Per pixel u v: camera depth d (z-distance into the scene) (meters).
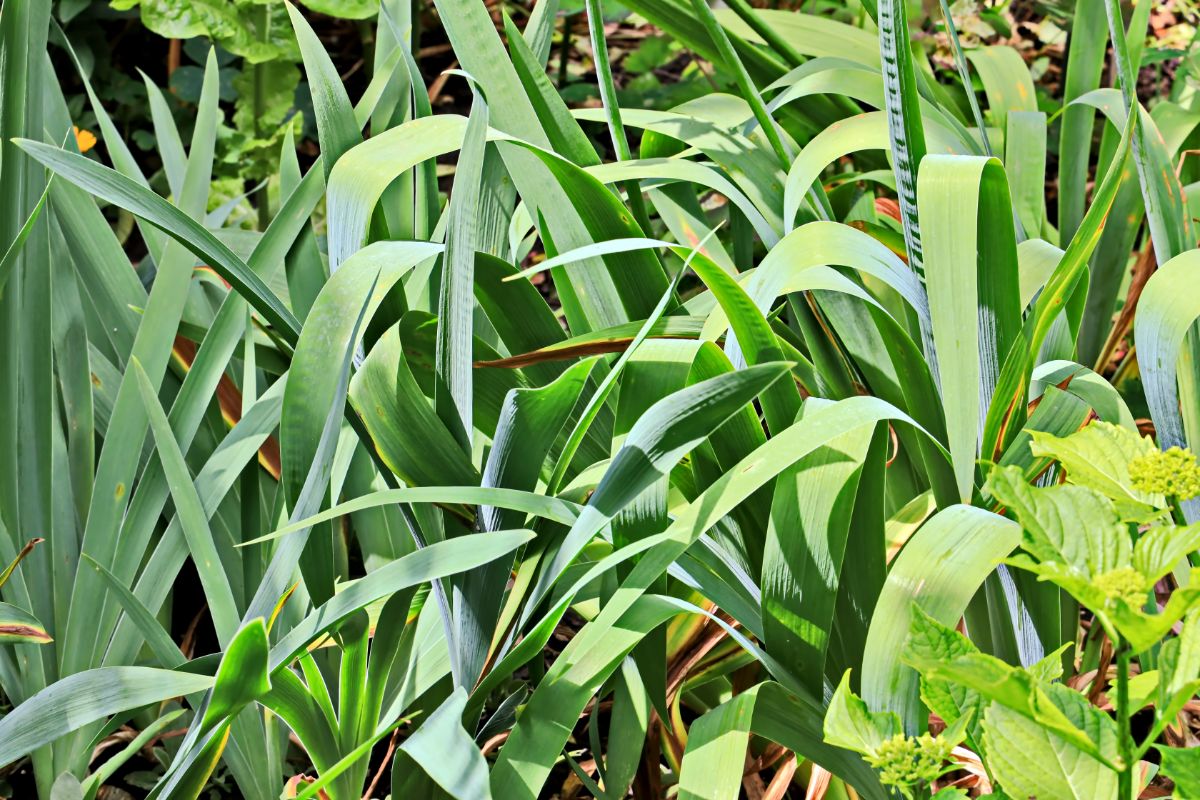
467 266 2.12
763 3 3.71
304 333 2.12
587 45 4.93
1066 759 1.88
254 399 2.36
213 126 2.52
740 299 2.11
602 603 2.19
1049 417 2.18
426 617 2.25
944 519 2.05
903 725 2.03
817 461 2.10
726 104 2.54
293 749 2.39
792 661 2.12
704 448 2.18
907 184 2.22
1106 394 2.20
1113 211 2.54
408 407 2.14
